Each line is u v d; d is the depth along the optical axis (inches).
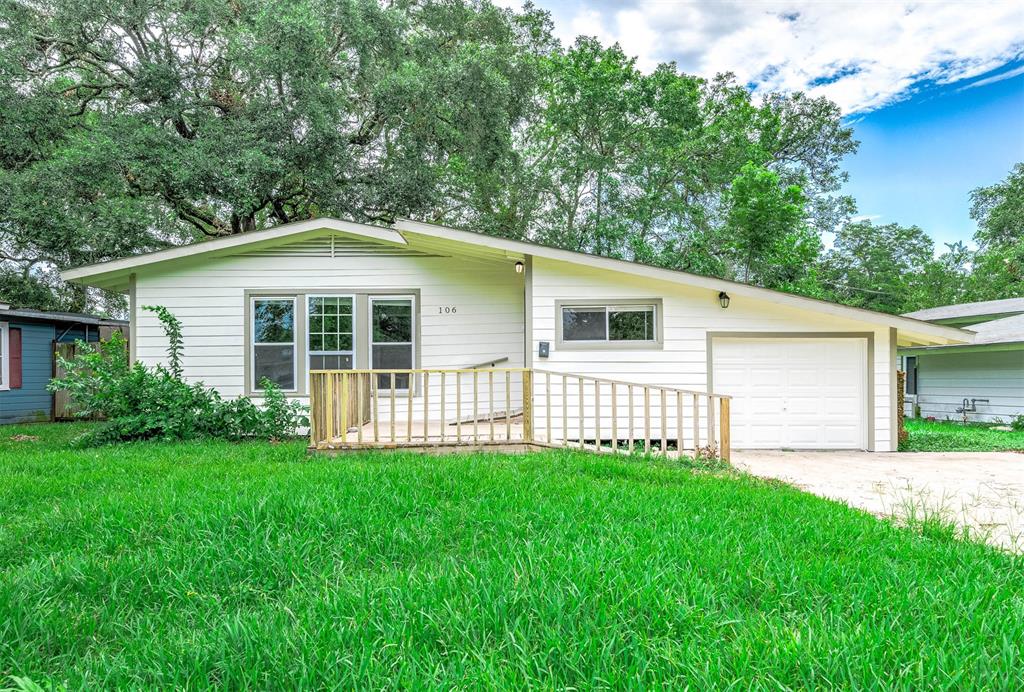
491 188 753.0
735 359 350.0
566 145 804.6
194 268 373.4
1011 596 95.2
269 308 378.9
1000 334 561.3
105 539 130.2
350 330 382.3
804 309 344.8
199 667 75.2
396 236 362.6
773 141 1037.2
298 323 379.6
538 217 802.2
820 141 1083.3
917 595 95.0
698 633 81.8
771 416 350.3
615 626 80.7
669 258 761.0
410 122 612.1
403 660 73.8
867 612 87.9
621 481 197.6
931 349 645.3
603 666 72.7
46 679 74.5
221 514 138.3
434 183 657.0
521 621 84.4
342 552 120.5
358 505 149.7
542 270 345.4
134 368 341.4
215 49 580.1
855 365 350.0
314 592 101.7
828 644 75.2
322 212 621.0
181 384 342.0
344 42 580.7
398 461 230.4
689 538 126.2
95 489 189.3
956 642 78.3
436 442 272.8
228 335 374.6
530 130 816.3
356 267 383.2
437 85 585.6
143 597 102.6
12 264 737.6
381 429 331.6
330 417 269.3
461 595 93.8
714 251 800.3
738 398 350.0
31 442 363.9
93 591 104.1
